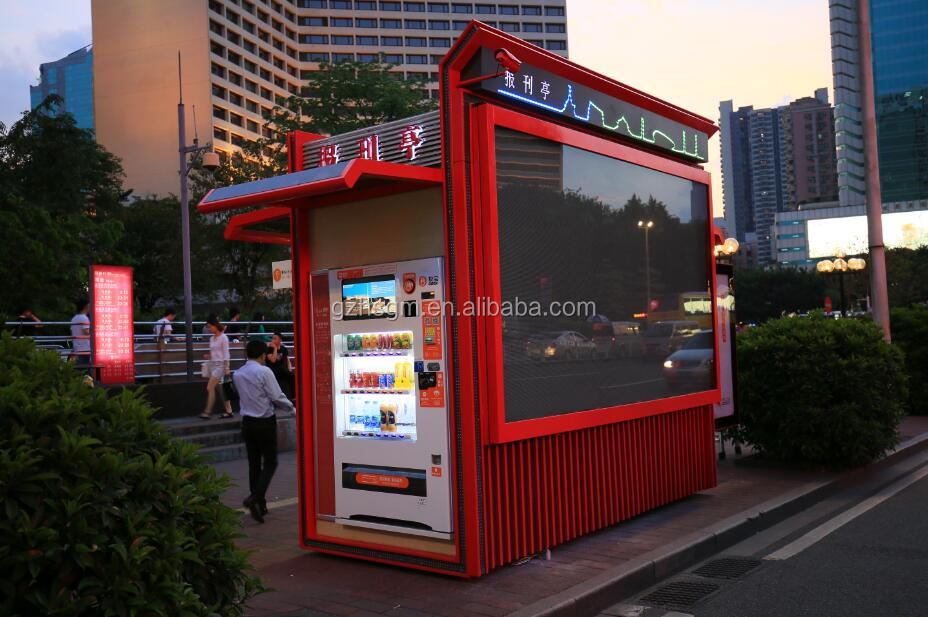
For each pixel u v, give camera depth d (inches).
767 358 382.3
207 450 459.8
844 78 4215.1
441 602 198.8
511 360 222.1
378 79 1264.8
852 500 332.2
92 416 118.9
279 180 215.9
